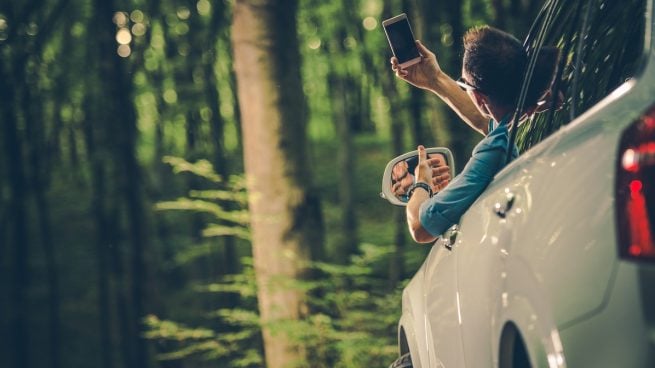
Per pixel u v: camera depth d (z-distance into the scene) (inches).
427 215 119.3
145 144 1136.2
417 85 162.1
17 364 786.8
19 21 625.0
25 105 716.7
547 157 90.8
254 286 345.1
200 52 668.1
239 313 343.0
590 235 77.1
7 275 855.7
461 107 160.4
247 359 347.9
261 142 344.8
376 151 1251.8
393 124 642.2
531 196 91.4
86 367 856.3
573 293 77.9
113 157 623.2
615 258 73.6
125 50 677.9
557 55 117.3
